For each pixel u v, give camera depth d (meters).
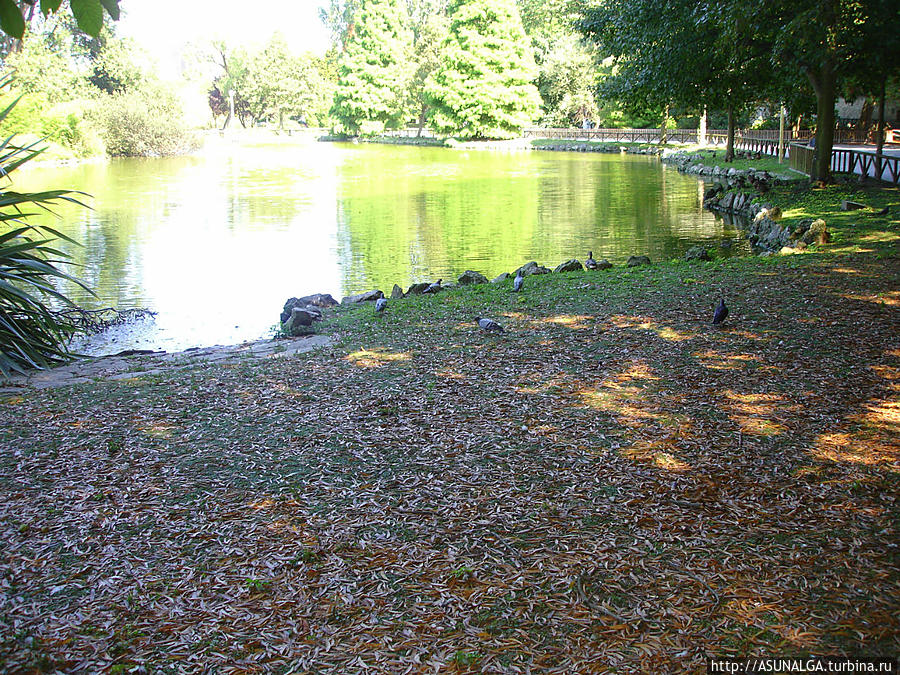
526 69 63.81
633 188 30.39
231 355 8.59
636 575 3.64
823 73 20.61
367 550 3.95
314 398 6.41
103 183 33.53
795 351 7.07
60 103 47.25
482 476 4.76
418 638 3.24
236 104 84.88
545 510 4.30
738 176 28.28
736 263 12.34
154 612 3.46
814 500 4.29
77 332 11.09
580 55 60.56
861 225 14.69
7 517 4.37
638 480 4.61
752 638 3.17
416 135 77.06
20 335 8.60
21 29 2.36
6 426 5.92
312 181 34.22
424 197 28.05
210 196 28.67
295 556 3.89
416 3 82.25
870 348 7.05
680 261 13.64
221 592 3.61
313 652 3.17
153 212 24.45
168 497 4.60
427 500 4.47
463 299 10.96
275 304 12.92
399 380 6.84
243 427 5.76
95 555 3.95
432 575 3.71
